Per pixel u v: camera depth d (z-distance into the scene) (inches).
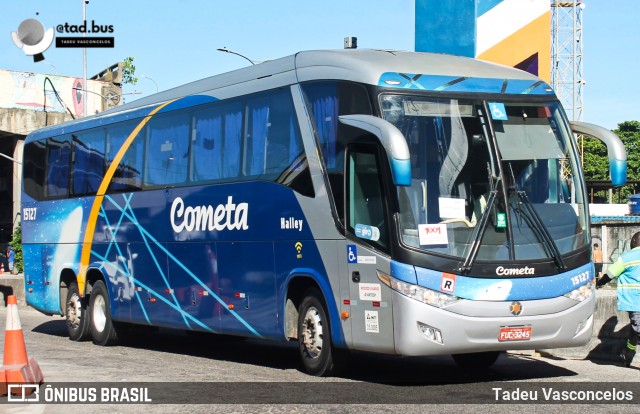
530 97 458.3
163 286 609.0
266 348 672.4
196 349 663.1
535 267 429.4
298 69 489.1
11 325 431.2
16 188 1852.9
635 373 484.7
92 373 494.3
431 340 413.4
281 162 495.2
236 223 531.5
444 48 732.7
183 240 585.0
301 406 381.7
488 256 422.9
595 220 1232.8
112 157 677.9
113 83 2098.9
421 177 424.8
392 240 419.2
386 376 479.2
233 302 535.8
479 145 437.4
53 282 748.6
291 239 484.7
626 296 493.7
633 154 3609.7
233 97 543.2
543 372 492.4
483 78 457.4
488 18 732.0
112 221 669.9
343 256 447.5
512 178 437.7
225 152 546.3
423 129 431.2
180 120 596.7
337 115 455.2
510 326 422.6
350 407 378.0
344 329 448.5
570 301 437.4
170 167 604.1
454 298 415.2
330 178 458.3
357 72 446.9
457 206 425.4
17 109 1820.9
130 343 706.8
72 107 1987.0
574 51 1876.2
